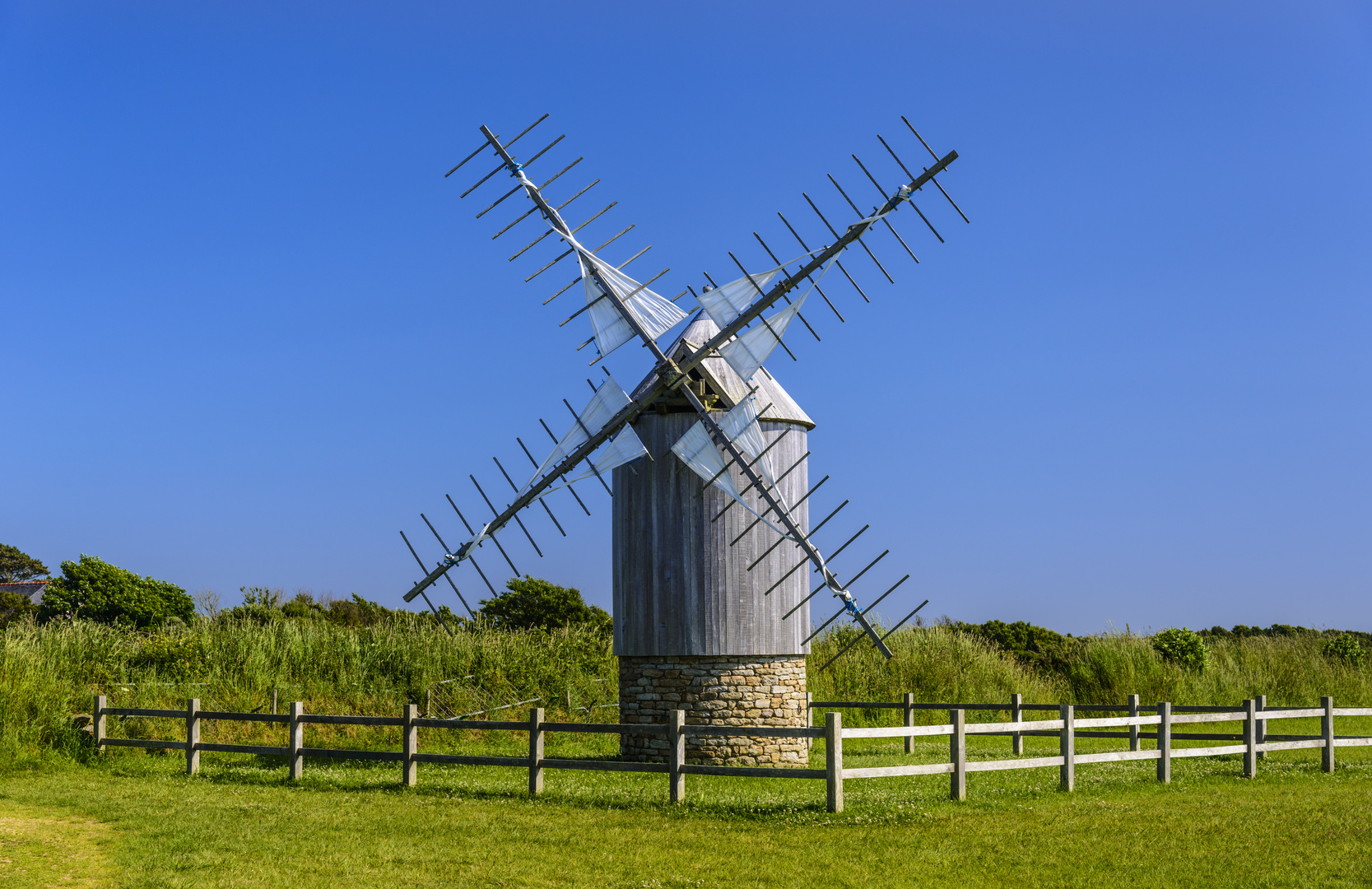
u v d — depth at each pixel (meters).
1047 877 10.29
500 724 14.66
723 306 17.36
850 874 10.33
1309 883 10.07
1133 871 10.46
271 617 27.45
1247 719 16.23
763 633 17.86
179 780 15.83
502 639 26.38
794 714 18.17
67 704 18.12
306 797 14.27
